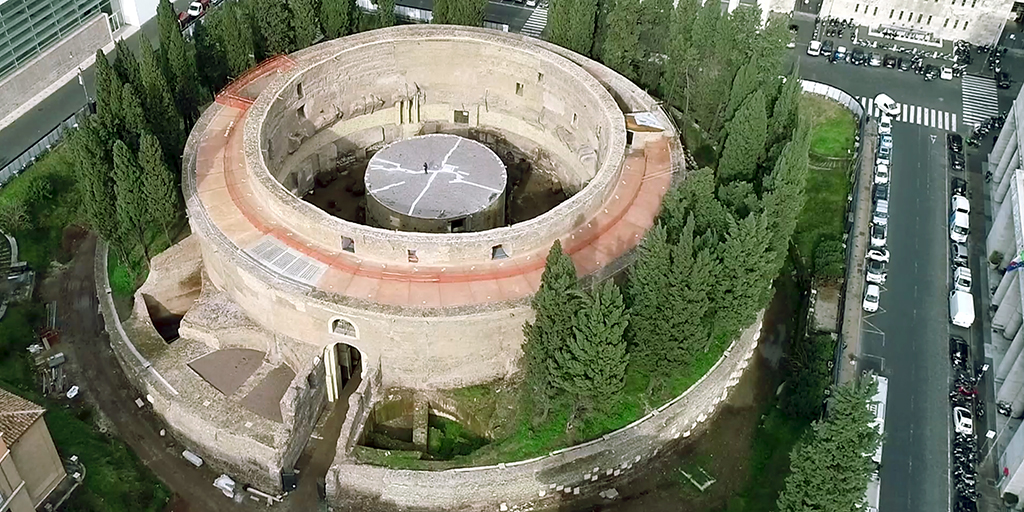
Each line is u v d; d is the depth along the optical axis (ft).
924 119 315.78
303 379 181.37
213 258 196.54
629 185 218.18
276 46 275.59
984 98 329.31
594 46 283.38
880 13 363.15
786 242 209.15
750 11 256.11
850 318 234.17
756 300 188.65
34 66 288.92
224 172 213.25
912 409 210.18
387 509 177.06
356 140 261.24
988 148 303.68
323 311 180.24
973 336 232.32
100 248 231.50
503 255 192.44
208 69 265.95
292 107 234.58
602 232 202.08
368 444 187.01
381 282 184.24
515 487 174.81
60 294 225.76
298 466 185.98
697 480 188.44
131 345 195.83
